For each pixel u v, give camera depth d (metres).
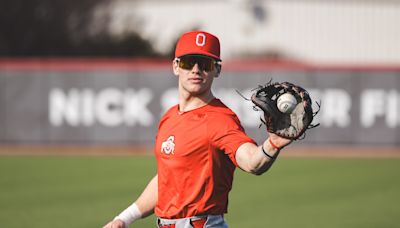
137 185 40.91
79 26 93.00
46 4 91.94
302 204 35.34
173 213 14.05
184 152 13.70
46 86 61.09
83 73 60.88
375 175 46.47
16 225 29.62
